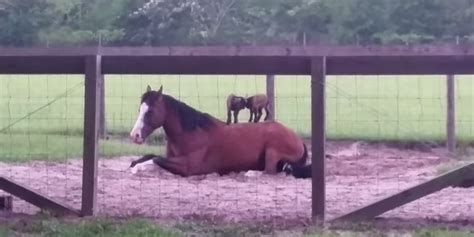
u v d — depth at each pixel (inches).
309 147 660.1
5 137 697.6
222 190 435.2
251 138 465.7
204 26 1692.9
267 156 465.7
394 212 377.1
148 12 1683.1
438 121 827.4
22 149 627.5
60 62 356.5
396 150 668.7
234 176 468.4
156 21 1683.1
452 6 1615.4
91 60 352.2
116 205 387.9
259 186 447.2
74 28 1706.4
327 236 310.0
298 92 983.0
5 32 1605.6
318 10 1685.5
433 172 529.3
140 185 450.3
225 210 377.7
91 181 353.7
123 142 675.4
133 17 1690.5
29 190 357.7
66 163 555.8
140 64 355.6
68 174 504.7
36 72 358.0
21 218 350.3
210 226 330.3
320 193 343.6
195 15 1690.5
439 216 364.5
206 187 444.1
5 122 821.9
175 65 353.7
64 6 1688.0
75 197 417.1
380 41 1616.6
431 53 365.1
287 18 1704.0
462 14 1612.9
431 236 310.2
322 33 1686.8
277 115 861.2
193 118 450.9
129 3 1739.7
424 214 370.6
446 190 445.1
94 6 1731.1
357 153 645.9
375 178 504.1
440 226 334.6
